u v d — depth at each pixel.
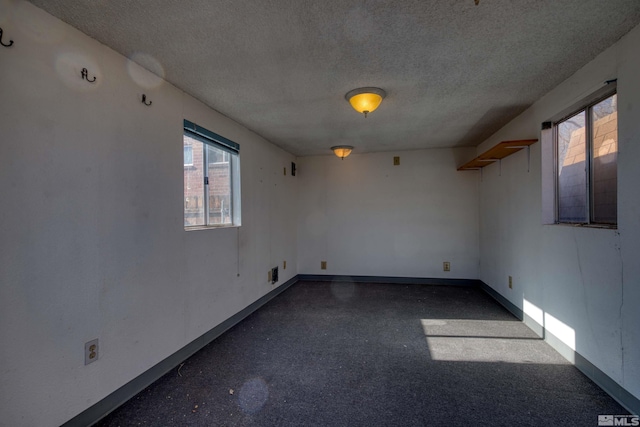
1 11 1.37
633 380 1.75
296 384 2.12
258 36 1.77
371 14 1.58
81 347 1.67
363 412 1.82
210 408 1.87
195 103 2.68
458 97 2.73
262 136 3.97
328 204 5.26
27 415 1.44
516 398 1.93
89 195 1.73
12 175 1.39
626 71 1.78
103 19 1.60
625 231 1.80
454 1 1.49
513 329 3.05
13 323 1.39
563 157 2.59
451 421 1.73
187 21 1.62
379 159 5.09
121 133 1.94
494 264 4.06
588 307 2.15
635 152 1.72
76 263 1.66
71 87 1.65
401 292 4.48
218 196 3.13
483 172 4.44
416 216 4.96
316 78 2.32
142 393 2.02
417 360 2.44
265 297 4.03
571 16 1.61
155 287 2.19
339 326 3.18
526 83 2.45
